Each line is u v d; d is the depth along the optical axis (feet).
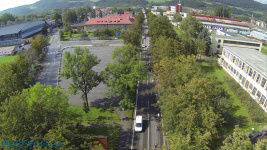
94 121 146.10
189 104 95.81
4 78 154.30
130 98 167.12
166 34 278.46
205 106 98.53
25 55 240.94
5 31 447.42
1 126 84.17
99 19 494.18
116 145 122.42
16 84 163.32
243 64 196.54
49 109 93.97
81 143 89.61
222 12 648.38
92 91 192.54
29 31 502.38
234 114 151.64
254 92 173.27
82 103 171.22
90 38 402.72
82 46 356.38
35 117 90.38
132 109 161.48
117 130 136.56
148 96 182.29
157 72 155.02
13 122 83.66
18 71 179.83
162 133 132.67
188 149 79.71
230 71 226.79
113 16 556.92
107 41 386.93
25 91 117.08
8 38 451.12
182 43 244.83
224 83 206.59
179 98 98.78
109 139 127.34
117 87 143.33
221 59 255.09
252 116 144.97
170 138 94.94
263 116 142.31
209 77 201.87
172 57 183.42
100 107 164.55
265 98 154.10
